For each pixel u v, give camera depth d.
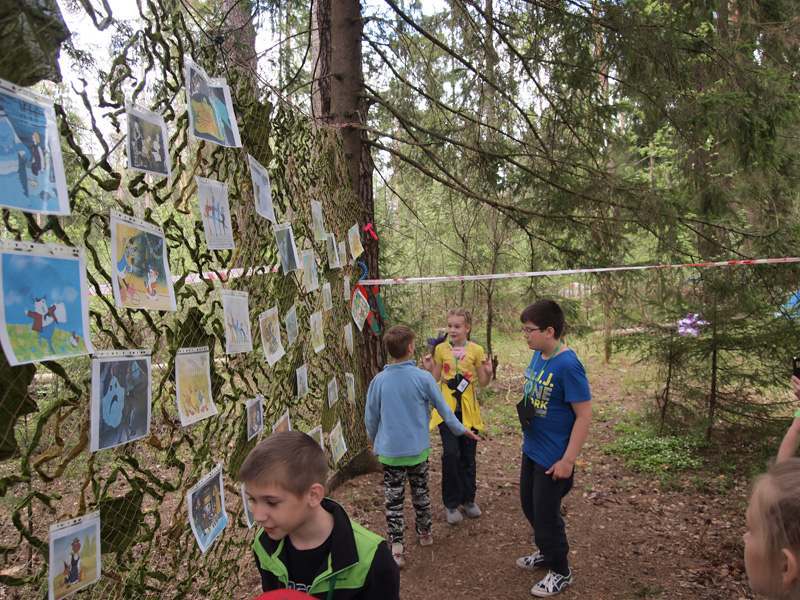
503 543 3.73
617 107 5.31
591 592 3.13
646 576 3.30
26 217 1.31
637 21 4.78
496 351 11.20
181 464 1.98
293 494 1.42
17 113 1.24
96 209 2.06
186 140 1.97
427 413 3.49
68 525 1.48
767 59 8.12
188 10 2.07
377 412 3.47
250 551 3.14
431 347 4.11
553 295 6.78
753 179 7.32
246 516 2.58
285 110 3.17
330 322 3.98
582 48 4.98
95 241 2.15
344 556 1.46
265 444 1.46
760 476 1.11
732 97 4.98
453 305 10.23
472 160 5.45
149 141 1.75
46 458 1.40
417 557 3.55
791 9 7.68
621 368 9.97
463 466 4.05
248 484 1.43
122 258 1.64
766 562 1.03
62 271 1.37
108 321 2.44
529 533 3.88
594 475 5.08
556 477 2.94
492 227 7.35
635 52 4.81
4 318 1.20
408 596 3.12
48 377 2.44
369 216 4.89
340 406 4.24
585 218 5.25
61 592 1.46
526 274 5.05
